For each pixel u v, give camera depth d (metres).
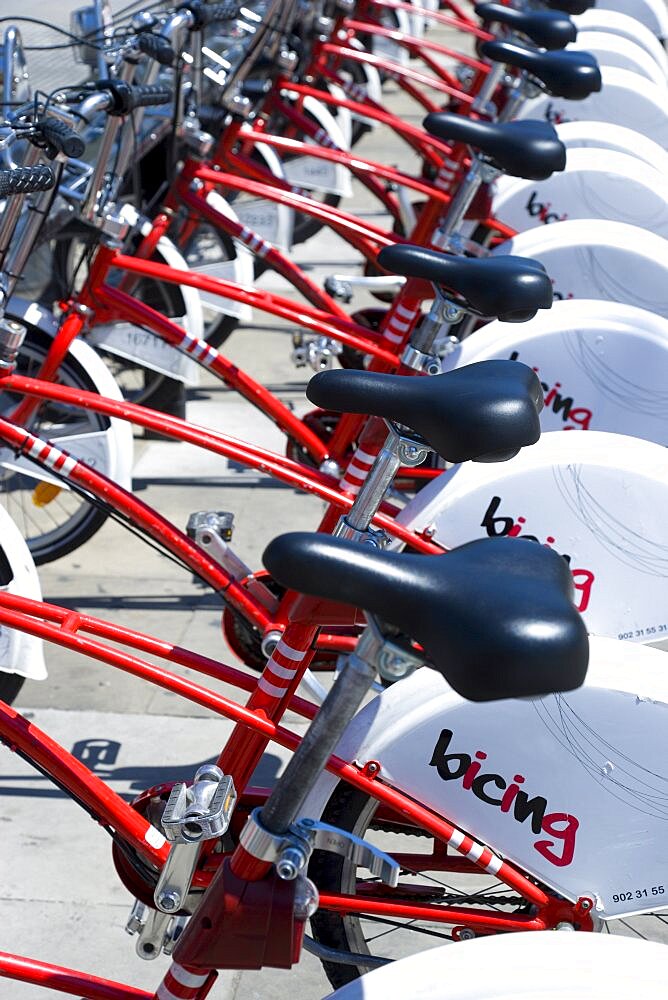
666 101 4.45
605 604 2.20
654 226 3.57
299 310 2.88
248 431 4.24
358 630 2.40
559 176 3.57
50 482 2.87
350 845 1.35
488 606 0.98
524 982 1.31
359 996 1.31
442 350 2.60
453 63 9.70
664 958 1.35
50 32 3.20
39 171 1.97
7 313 3.00
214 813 1.55
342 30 5.14
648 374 2.63
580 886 1.78
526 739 1.73
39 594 2.28
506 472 2.17
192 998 1.44
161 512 3.73
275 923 1.36
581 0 3.81
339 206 6.62
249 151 4.02
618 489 2.14
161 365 3.57
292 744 1.81
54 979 1.67
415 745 1.75
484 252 3.05
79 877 2.36
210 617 3.25
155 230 3.30
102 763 2.66
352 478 2.38
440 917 1.84
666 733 1.71
